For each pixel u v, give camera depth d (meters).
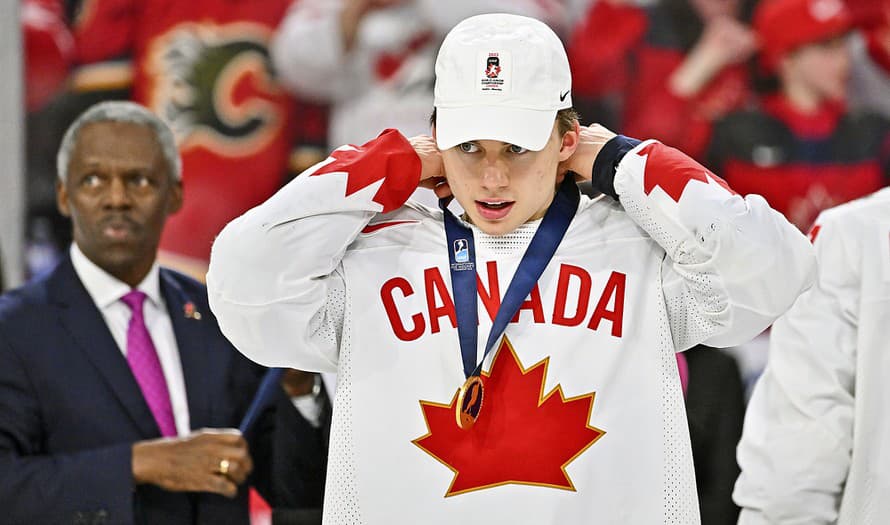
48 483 11.42
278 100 20.47
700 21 19.95
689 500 9.34
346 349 9.50
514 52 8.98
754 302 9.06
